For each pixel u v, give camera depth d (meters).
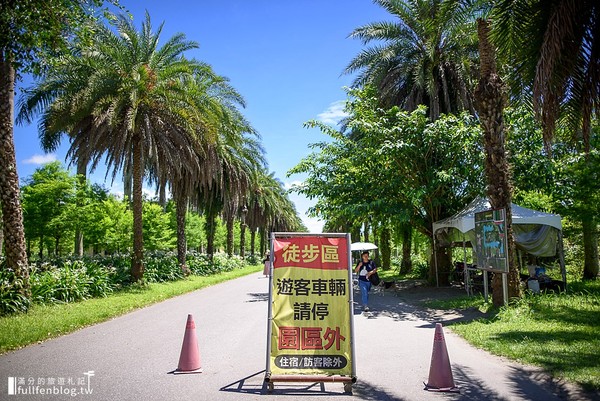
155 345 7.66
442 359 5.38
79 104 15.83
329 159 19.52
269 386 5.25
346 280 5.73
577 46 7.86
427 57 19.86
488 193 11.00
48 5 7.39
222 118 19.97
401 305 13.47
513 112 15.86
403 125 16.86
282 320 5.57
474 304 12.17
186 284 20.20
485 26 11.00
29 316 10.13
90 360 6.61
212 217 31.38
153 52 18.64
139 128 17.41
